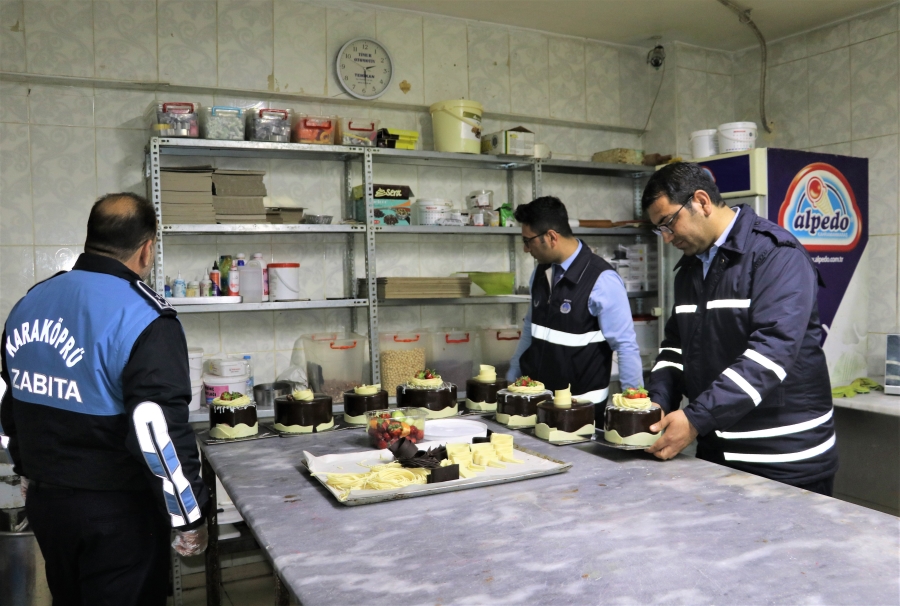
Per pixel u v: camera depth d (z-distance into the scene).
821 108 3.98
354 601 1.10
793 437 2.01
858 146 3.80
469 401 2.59
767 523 1.40
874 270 3.75
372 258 3.32
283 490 1.69
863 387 3.34
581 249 2.79
